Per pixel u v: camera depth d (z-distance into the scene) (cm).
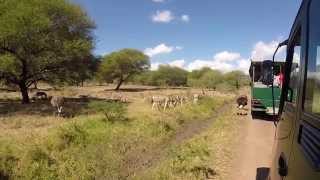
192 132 2341
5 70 4088
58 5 4247
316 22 330
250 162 1412
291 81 500
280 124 553
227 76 11069
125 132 2030
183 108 3325
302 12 405
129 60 10050
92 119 2391
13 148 1549
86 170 1367
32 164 1341
